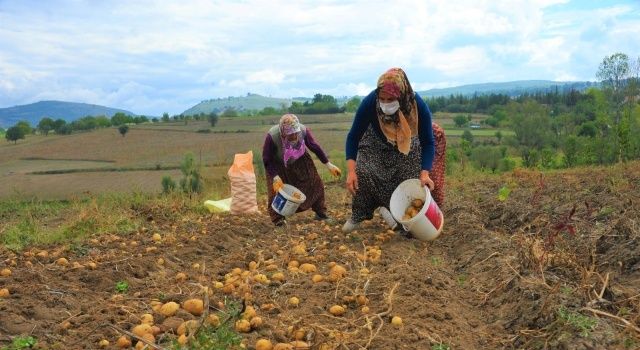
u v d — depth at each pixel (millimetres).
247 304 4711
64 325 4191
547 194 10219
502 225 8570
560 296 4328
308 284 5293
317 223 8672
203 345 3516
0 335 4020
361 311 4559
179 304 4723
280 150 8500
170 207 11016
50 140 67812
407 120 6945
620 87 34281
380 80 6746
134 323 4340
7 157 58219
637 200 8055
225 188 13781
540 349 3863
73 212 11461
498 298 4953
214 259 6734
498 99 100062
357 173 7328
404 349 3861
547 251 5230
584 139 26000
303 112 88750
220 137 60656
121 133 66438
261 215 10016
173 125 74750
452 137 59938
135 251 7066
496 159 23469
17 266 6402
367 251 6590
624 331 3744
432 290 5090
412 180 7133
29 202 13836
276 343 3949
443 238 7617
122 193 12445
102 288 5367
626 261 5562
